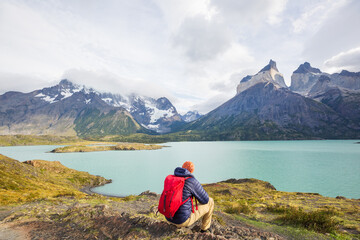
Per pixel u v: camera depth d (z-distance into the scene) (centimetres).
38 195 3009
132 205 2147
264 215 1580
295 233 984
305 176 10681
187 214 439
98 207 906
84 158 19812
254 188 5441
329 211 1689
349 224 1252
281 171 12081
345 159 16175
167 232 573
